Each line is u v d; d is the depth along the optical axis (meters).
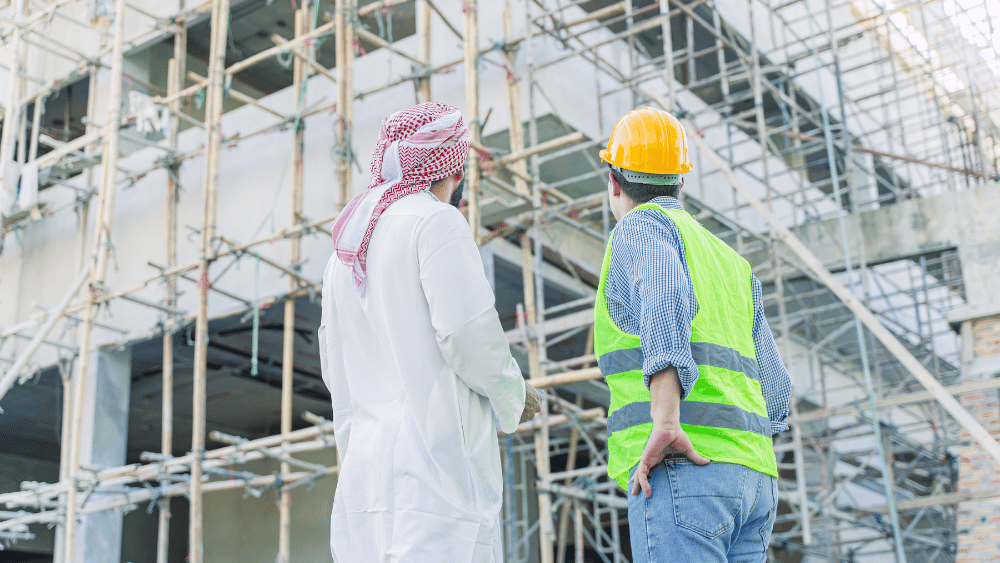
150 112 9.30
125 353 10.02
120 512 9.53
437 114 2.06
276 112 9.24
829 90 13.22
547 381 6.91
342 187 8.27
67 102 12.45
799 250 7.37
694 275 1.94
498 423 1.99
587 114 8.44
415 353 1.89
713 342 1.92
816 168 14.43
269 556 14.09
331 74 8.98
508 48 7.89
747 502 1.87
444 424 1.86
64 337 10.10
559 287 10.14
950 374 12.88
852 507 9.38
